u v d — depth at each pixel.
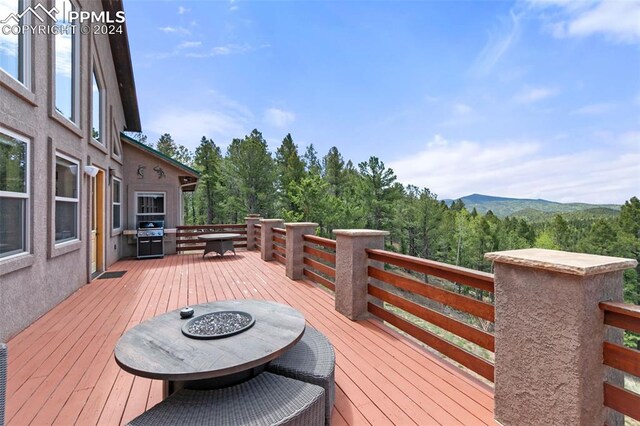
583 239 33.78
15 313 3.11
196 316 2.20
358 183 31.75
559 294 1.46
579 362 1.38
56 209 4.21
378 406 1.96
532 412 1.59
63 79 4.54
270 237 7.64
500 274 1.77
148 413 1.43
